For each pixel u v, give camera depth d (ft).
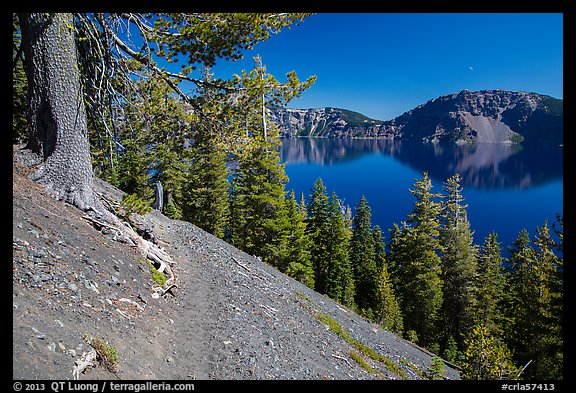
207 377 19.90
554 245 70.03
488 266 123.54
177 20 27.27
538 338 74.54
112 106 31.76
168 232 50.42
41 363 12.44
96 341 15.57
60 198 28.30
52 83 27.43
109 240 28.48
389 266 159.63
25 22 26.50
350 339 44.45
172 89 32.30
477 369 38.22
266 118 92.99
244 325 29.48
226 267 46.34
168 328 23.09
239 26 27.04
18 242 19.29
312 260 152.35
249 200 103.60
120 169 100.63
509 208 440.04
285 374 24.99
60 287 18.34
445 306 120.57
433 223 114.32
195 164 118.62
